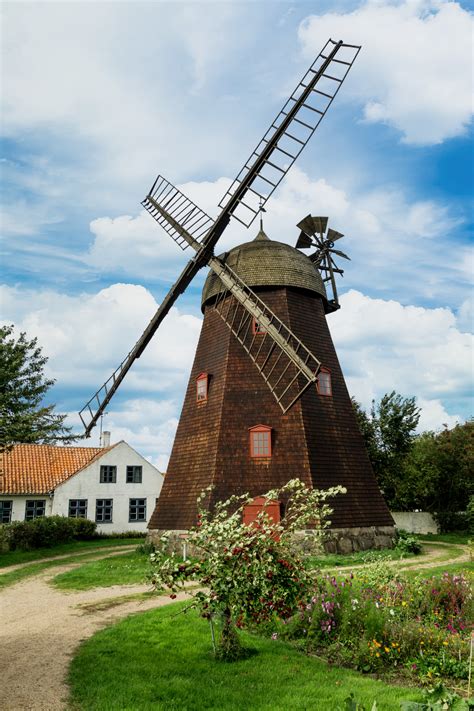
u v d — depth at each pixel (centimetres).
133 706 783
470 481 4106
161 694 833
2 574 2227
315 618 1129
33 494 3938
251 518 2409
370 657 995
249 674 931
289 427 2569
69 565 2502
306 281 2894
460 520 4009
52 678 904
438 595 1254
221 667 967
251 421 2612
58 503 4028
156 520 2777
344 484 2567
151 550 2675
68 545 3381
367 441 4353
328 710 774
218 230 2747
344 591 1186
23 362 3319
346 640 1075
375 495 2677
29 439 3209
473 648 939
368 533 2527
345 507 2500
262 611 1054
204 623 1241
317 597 1169
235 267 2878
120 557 2616
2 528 2970
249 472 2514
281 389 2655
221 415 2647
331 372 2833
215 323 2967
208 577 1005
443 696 733
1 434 3122
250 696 836
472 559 2292
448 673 952
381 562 1450
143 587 1797
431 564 2180
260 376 2692
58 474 4200
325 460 2558
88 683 877
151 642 1109
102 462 4234
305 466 2475
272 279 2823
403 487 4206
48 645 1106
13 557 2719
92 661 988
